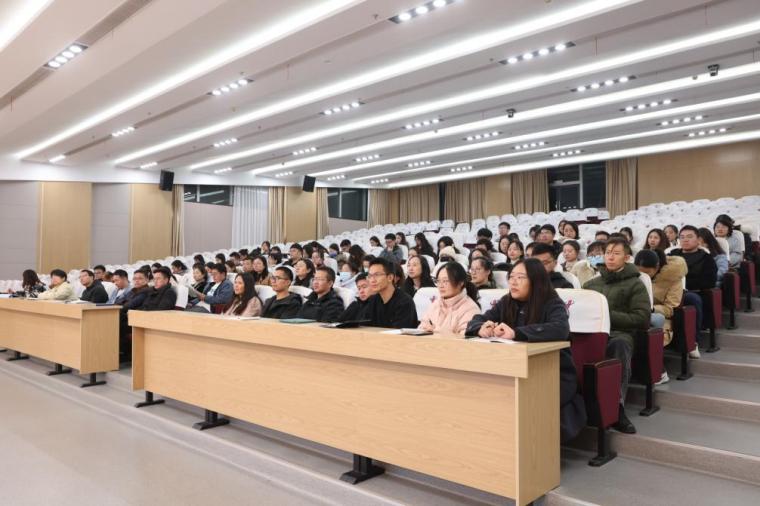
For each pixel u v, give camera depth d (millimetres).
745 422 2887
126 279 6609
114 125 9547
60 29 5855
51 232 12789
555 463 2242
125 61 6691
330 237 14938
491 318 2688
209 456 3252
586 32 6395
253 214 16188
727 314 4684
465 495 2410
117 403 4230
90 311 4926
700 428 2787
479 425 2158
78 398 4750
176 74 7477
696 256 4422
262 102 8938
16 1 5504
